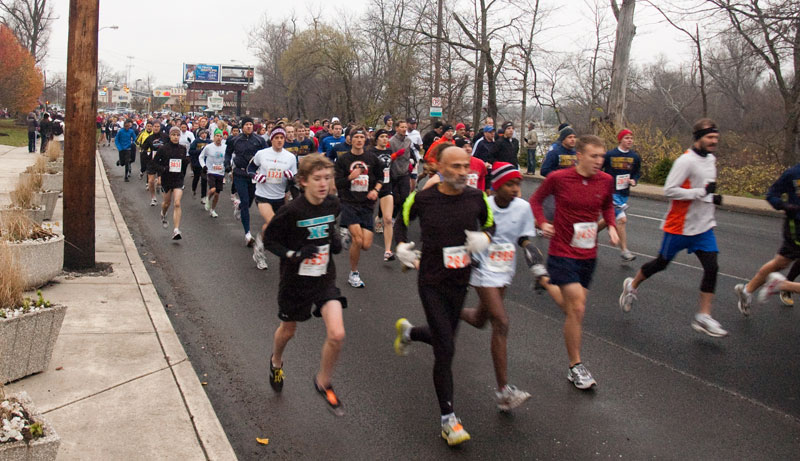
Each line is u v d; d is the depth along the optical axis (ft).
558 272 15.44
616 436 13.17
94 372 15.10
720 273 28.04
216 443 12.20
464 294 13.15
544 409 14.33
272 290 24.13
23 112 166.30
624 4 69.36
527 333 19.54
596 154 14.87
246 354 17.52
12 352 14.08
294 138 37.65
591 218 15.38
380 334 19.29
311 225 13.30
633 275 27.32
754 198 60.08
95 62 23.75
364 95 147.13
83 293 21.39
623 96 71.67
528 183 70.23
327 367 13.41
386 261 29.58
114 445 11.94
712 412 14.30
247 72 340.59
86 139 23.93
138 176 67.00
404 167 33.50
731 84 116.16
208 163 40.01
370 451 12.48
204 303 22.27
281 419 13.79
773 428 13.61
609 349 18.15
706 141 18.53
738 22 59.77
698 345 18.57
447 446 12.69
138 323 18.62
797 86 67.87
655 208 52.11
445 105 108.47
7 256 15.42
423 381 15.80
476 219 12.96
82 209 24.17
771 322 20.84
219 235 35.06
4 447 9.53
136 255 27.55
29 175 35.60
